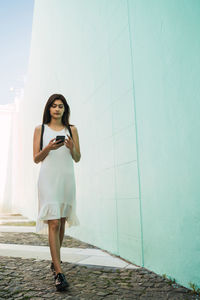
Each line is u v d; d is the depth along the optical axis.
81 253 2.89
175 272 1.88
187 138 1.80
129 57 2.69
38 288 1.71
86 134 3.94
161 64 2.12
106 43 3.29
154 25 2.23
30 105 9.50
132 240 2.51
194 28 1.74
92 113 3.72
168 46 2.03
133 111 2.58
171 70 1.99
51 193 1.91
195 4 1.73
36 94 8.34
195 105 1.72
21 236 4.09
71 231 4.42
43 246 3.21
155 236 2.14
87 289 1.73
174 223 1.91
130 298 1.58
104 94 3.32
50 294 1.62
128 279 1.95
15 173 13.00
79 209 4.09
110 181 3.06
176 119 1.92
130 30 2.68
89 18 3.91
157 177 2.14
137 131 2.49
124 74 2.80
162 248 2.04
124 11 2.81
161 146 2.10
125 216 2.67
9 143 13.31
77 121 4.38
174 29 1.96
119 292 1.68
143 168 2.36
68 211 2.07
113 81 3.07
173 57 1.96
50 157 2.00
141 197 2.38
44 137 2.07
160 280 1.92
